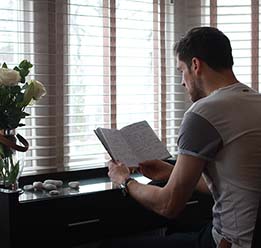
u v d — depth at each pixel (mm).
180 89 2746
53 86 2371
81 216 1953
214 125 1497
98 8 2480
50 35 2348
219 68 1592
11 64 2256
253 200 1499
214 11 2680
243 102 1534
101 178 2344
